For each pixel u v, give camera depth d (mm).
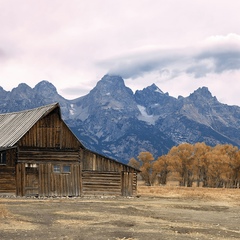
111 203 47875
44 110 57031
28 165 55125
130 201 52469
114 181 60156
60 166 57031
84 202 48156
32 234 24422
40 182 55469
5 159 54125
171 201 54500
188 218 36125
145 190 79000
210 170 160250
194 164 167500
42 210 37656
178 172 172000
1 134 60469
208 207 47406
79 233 25328
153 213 38875
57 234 24703
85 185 58469
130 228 28219
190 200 56969
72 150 57938
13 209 37594
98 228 27672
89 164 58969
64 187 56906
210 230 28609
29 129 55344
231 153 164500
